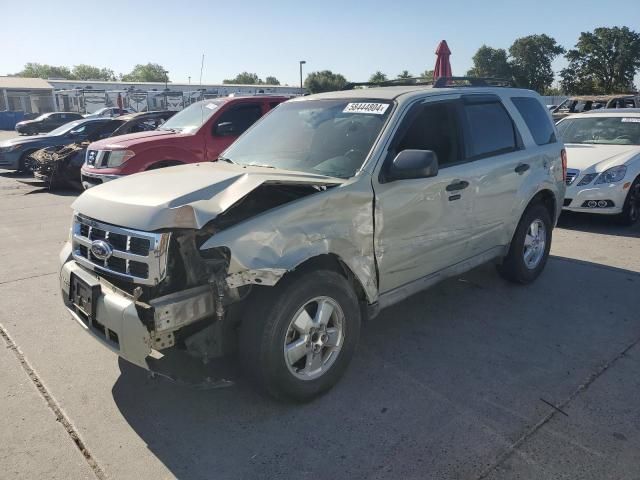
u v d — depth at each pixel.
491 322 4.55
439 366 3.83
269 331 3.05
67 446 2.98
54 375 3.72
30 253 6.75
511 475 2.71
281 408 3.32
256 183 3.09
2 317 4.70
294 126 4.34
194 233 3.00
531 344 4.15
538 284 5.46
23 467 2.81
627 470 2.73
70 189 12.46
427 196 3.93
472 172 4.34
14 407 3.34
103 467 2.82
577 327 4.45
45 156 12.20
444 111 4.32
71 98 42.03
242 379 3.54
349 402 3.38
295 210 3.14
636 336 4.27
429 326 4.48
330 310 3.36
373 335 4.32
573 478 2.68
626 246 6.85
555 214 5.65
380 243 3.63
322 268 3.45
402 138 3.86
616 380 3.60
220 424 3.17
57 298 5.16
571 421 3.15
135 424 3.18
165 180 3.39
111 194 3.29
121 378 3.69
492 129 4.79
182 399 3.43
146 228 2.90
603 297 5.10
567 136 9.17
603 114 9.10
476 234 4.56
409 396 3.44
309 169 3.80
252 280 2.94
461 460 2.83
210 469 2.80
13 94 48.84
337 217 3.34
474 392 3.48
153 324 2.82
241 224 2.97
